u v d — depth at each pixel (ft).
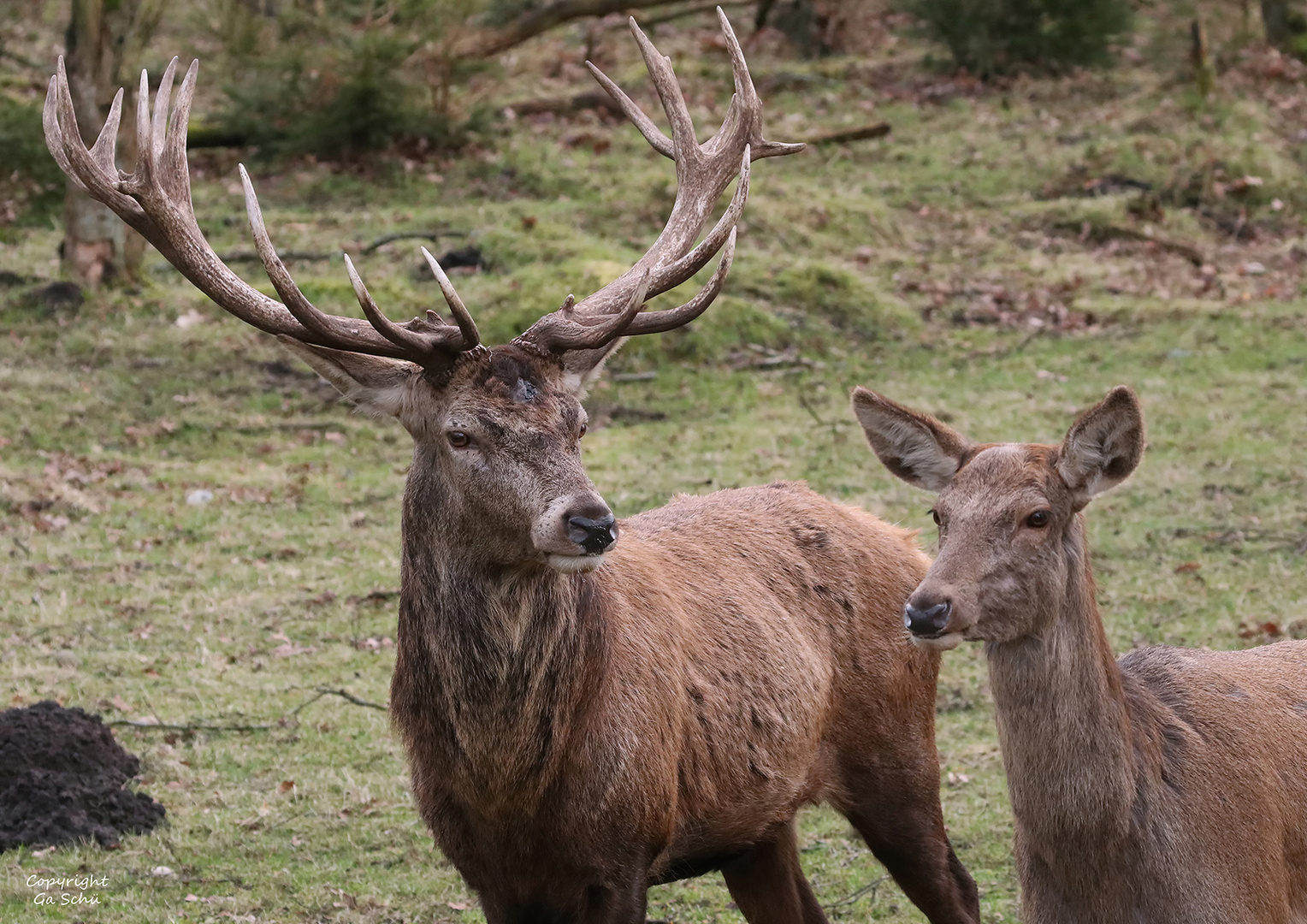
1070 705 36.91
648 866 41.11
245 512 93.61
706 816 43.06
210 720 67.97
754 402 111.34
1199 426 102.68
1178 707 40.01
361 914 53.06
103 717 67.72
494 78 161.89
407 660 40.09
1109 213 145.48
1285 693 41.98
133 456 101.35
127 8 121.90
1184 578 79.66
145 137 41.88
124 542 88.48
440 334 39.55
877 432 40.47
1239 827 38.04
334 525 91.71
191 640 76.28
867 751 47.57
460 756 39.27
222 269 41.70
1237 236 146.00
